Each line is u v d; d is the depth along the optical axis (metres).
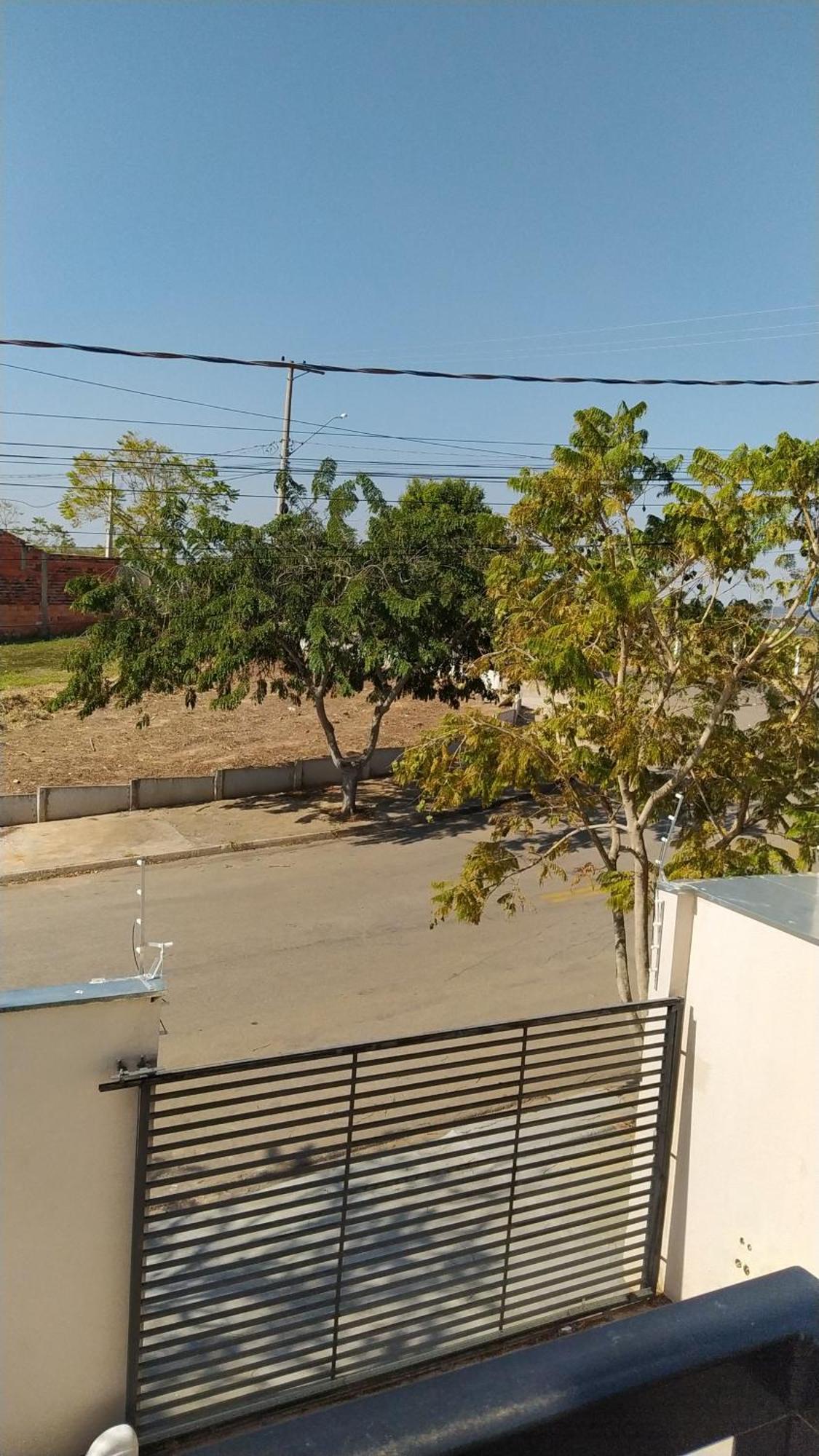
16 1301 4.21
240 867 15.92
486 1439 0.88
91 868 15.53
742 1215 5.04
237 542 16.38
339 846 17.28
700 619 8.66
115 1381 4.44
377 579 16.58
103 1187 4.31
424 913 13.70
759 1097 4.95
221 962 11.81
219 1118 4.38
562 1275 5.73
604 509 8.55
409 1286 5.93
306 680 18.03
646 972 8.30
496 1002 10.70
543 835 18.12
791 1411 1.03
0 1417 4.25
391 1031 10.02
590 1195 5.30
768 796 9.02
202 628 16.52
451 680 18.75
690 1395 0.99
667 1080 5.45
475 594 16.81
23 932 12.87
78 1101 4.21
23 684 30.12
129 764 21.83
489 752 8.72
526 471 9.01
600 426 8.73
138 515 50.34
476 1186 7.09
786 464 7.58
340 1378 4.81
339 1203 6.69
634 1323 1.04
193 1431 4.52
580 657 8.10
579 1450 0.93
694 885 5.40
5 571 38.56
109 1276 4.37
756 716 28.11
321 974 11.44
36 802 17.94
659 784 9.16
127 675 16.72
